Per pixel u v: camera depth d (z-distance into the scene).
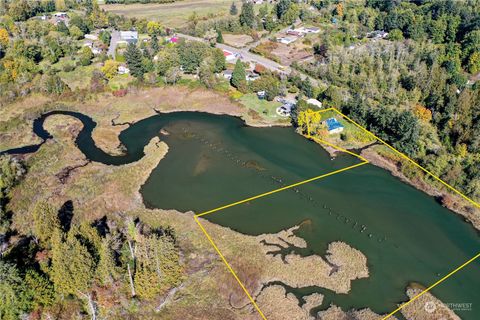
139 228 85.69
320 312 69.25
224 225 87.56
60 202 92.25
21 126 124.56
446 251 81.75
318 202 94.56
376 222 88.62
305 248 81.88
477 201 93.31
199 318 67.12
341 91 138.12
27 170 102.88
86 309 67.06
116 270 70.81
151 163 107.88
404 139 108.56
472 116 108.88
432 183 99.00
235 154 113.12
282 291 72.69
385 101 129.62
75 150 113.25
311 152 114.00
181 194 97.25
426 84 128.38
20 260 73.06
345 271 76.88
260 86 142.38
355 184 100.75
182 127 126.81
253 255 79.50
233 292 72.19
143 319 66.50
